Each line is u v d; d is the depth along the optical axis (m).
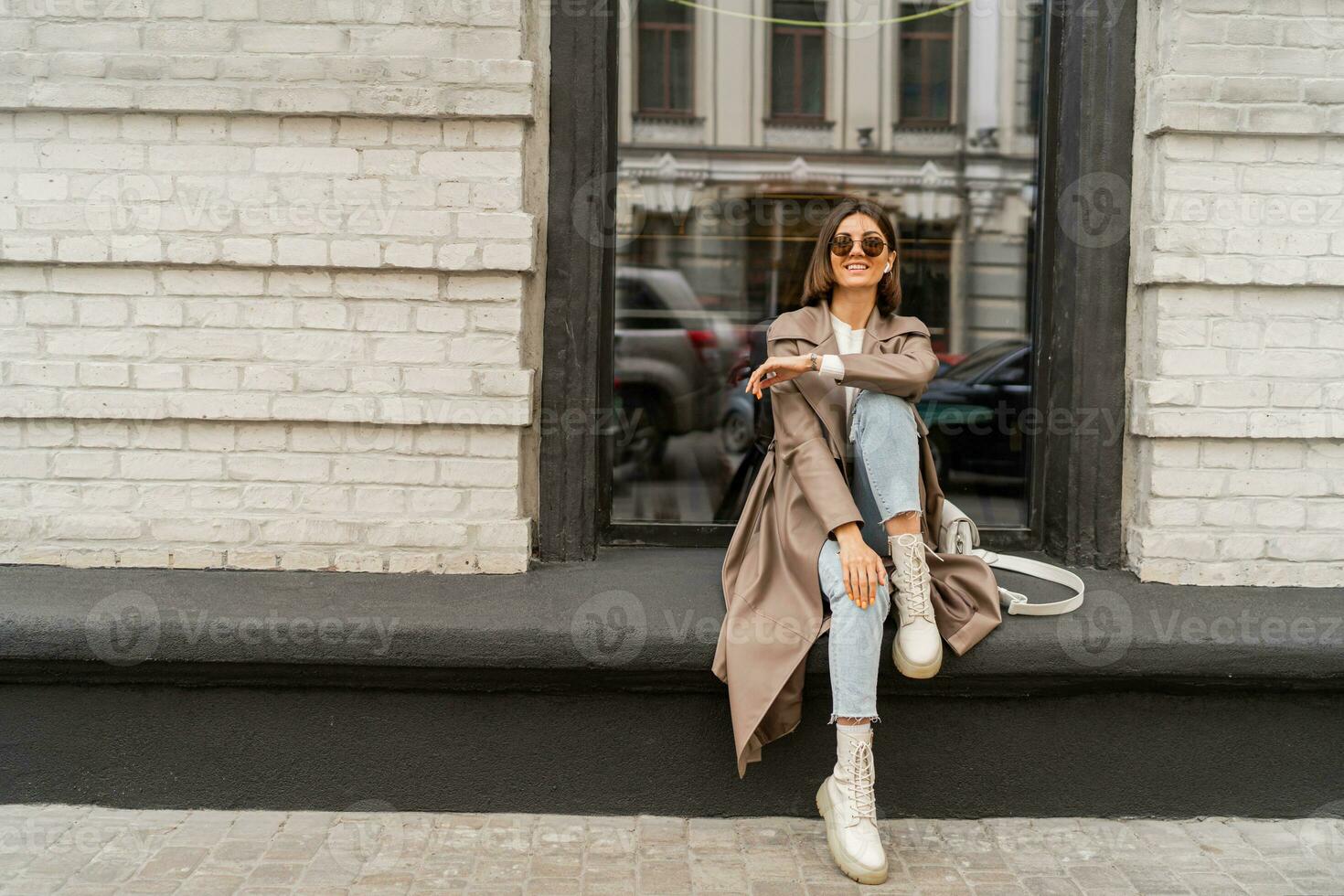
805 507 2.41
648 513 3.21
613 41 2.91
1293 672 2.41
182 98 2.54
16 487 2.67
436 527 2.67
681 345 3.88
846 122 4.21
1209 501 2.69
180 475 2.68
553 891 2.16
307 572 2.68
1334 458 2.68
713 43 4.02
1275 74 2.60
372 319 2.64
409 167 2.60
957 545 2.54
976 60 3.93
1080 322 2.79
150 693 2.46
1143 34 2.71
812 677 2.38
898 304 2.60
